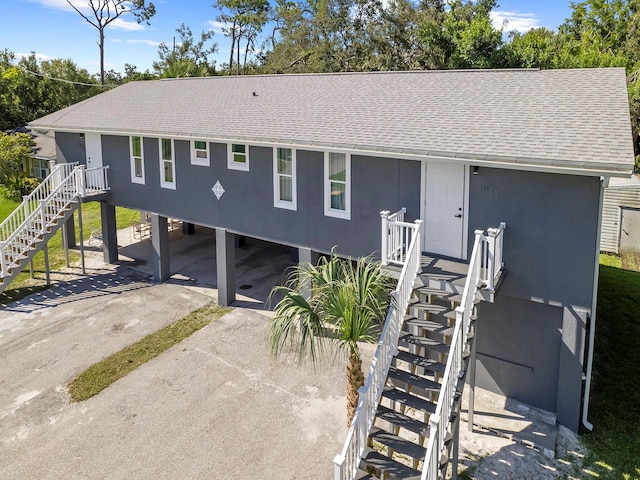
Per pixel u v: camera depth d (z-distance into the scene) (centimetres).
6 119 3094
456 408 681
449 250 922
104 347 1107
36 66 3362
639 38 3178
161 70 4147
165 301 1346
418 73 1278
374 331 719
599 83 956
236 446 792
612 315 1207
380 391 698
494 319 895
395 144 890
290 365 1021
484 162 790
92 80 3734
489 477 728
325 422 848
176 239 1888
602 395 908
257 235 1219
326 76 1461
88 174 1596
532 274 829
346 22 3616
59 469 748
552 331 844
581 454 770
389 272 861
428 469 575
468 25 2872
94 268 1611
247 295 1374
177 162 1357
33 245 1424
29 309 1307
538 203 804
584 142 759
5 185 2484
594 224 761
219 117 1295
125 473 738
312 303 687
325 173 1048
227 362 1038
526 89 1012
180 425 845
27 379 988
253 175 1190
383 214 861
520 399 898
